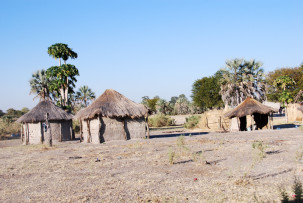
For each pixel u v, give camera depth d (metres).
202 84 68.38
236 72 55.72
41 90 54.31
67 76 44.09
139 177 10.01
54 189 8.93
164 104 85.44
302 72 69.25
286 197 6.29
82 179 10.10
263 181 8.65
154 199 7.35
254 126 34.31
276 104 69.19
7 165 14.20
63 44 45.44
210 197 7.29
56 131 29.19
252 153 13.45
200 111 84.00
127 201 7.33
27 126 29.05
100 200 7.51
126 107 26.34
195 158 12.37
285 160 11.63
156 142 22.08
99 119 25.05
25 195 8.44
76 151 19.05
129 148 18.88
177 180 9.29
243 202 6.77
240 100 55.66
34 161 15.07
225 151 14.85
